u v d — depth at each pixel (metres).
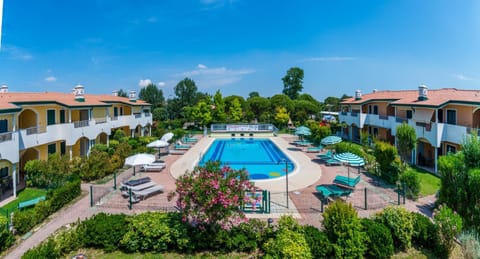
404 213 10.81
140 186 16.59
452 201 12.34
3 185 17.67
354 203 15.12
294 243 9.17
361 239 9.84
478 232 10.53
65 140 24.44
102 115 34.12
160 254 10.29
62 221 13.00
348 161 17.78
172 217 11.29
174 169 23.45
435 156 22.16
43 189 18.48
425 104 23.50
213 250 10.55
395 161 19.25
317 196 16.25
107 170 21.31
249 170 24.48
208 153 33.22
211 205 9.52
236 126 50.66
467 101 20.06
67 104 24.56
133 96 44.44
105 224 10.61
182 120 62.59
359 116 36.72
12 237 11.05
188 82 74.94
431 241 10.55
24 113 23.11
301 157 28.34
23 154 22.89
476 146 12.03
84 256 9.42
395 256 10.18
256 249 10.58
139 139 35.34
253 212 13.82
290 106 64.81
